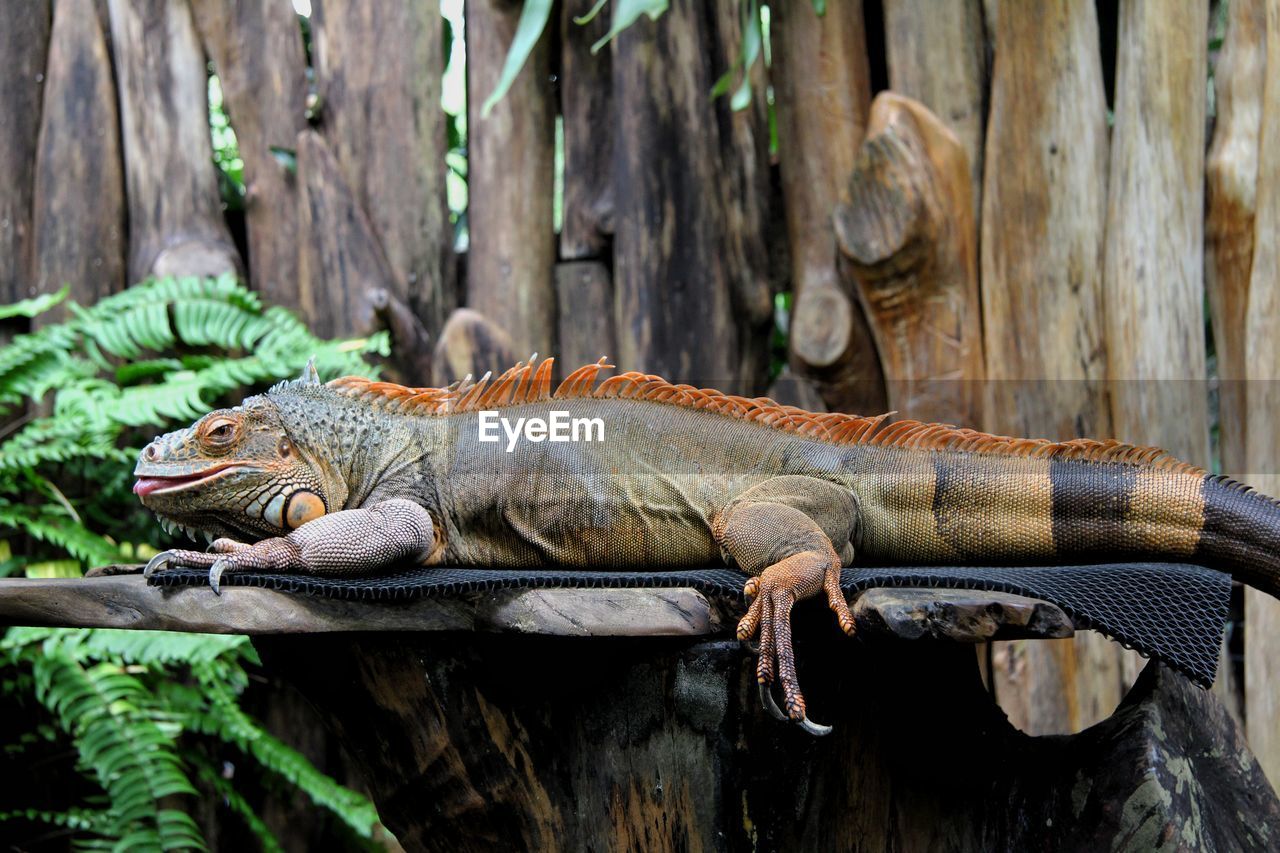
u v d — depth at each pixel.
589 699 2.41
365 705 2.44
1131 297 2.86
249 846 3.00
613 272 3.05
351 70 3.06
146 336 2.92
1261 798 2.44
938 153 2.87
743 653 2.34
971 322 2.89
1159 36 2.86
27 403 3.00
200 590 2.36
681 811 2.38
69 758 2.95
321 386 2.48
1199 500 2.41
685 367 2.99
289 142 3.05
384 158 3.05
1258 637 2.81
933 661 2.47
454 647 2.41
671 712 2.37
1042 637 2.28
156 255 3.02
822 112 2.99
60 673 2.81
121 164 3.05
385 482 2.45
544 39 3.06
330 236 3.02
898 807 2.46
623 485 2.44
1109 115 3.01
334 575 2.37
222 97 3.08
